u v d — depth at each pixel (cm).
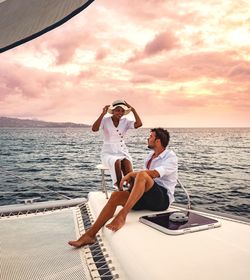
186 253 208
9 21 91
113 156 425
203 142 7144
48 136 9556
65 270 227
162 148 345
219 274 178
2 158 4647
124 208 275
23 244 286
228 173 3175
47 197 2089
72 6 79
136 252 213
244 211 1644
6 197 2073
